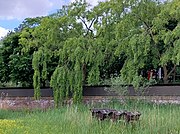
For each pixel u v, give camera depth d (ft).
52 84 58.70
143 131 32.89
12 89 69.41
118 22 58.39
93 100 60.95
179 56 49.34
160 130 32.99
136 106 48.55
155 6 58.03
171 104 52.85
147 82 56.70
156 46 57.52
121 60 64.59
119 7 58.23
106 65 62.90
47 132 33.83
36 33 62.54
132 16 57.67
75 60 57.57
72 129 34.91
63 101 58.80
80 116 40.52
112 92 58.95
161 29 54.65
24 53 71.46
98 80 58.44
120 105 52.95
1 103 67.05
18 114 53.42
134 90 56.85
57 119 41.47
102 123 36.52
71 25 62.13
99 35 59.77
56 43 61.67
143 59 56.08
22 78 74.02
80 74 57.98
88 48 57.88
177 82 63.93
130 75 55.67
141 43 54.65
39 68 62.44
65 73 58.39
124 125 35.09
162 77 66.44
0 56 74.84
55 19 61.72
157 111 41.65
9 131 34.24
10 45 74.18
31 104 63.26
